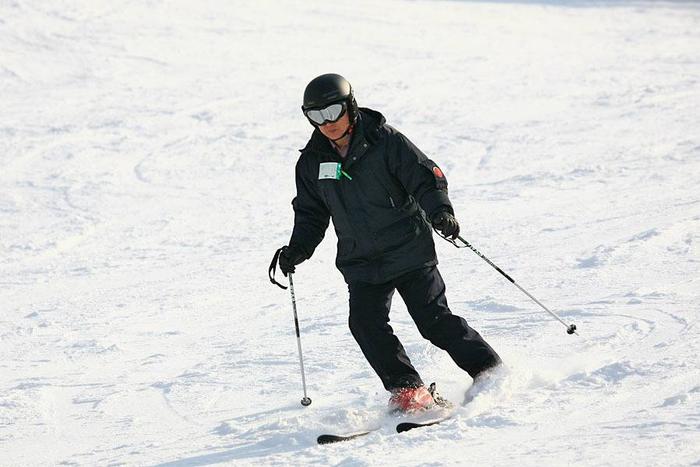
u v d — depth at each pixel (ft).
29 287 102.94
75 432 51.93
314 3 338.54
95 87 230.27
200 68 252.42
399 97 222.89
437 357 58.44
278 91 230.27
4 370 69.10
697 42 306.35
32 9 286.66
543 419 41.68
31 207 143.84
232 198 147.84
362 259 47.19
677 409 40.47
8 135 187.32
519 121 193.98
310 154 47.44
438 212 43.96
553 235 102.27
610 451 35.58
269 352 66.64
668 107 199.82
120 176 162.40
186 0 318.86
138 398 58.13
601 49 294.46
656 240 90.38
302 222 48.93
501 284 80.48
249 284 95.66
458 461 36.94
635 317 62.59
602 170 142.61
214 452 44.47
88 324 83.76
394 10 343.26
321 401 52.60
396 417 45.57
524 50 290.15
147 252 117.60
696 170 137.18
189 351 71.31
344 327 72.64
